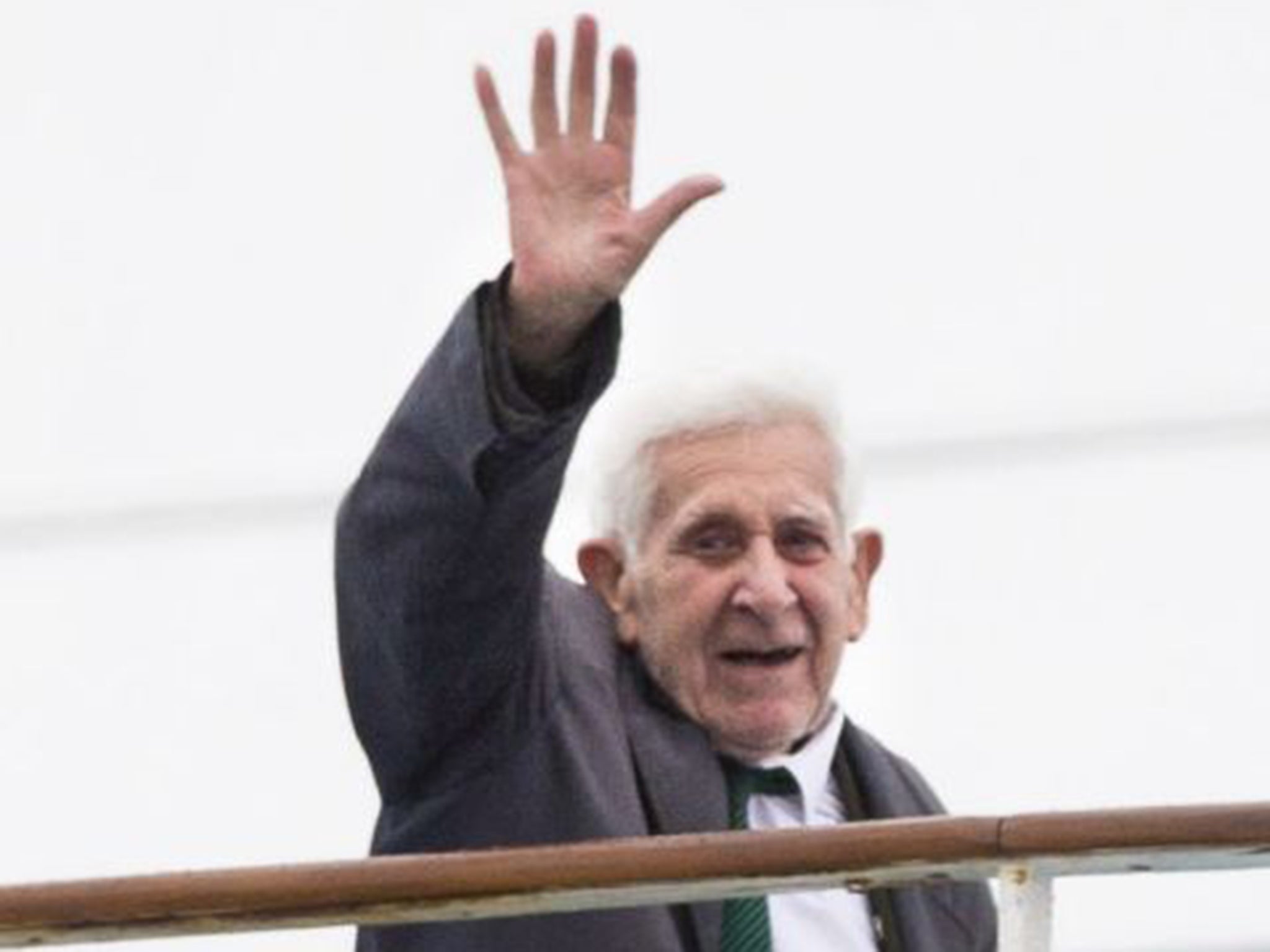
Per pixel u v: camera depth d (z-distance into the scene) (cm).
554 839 1836
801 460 1905
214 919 1466
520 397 1719
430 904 1460
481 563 1758
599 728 1869
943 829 1431
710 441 1906
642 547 1914
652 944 1811
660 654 1902
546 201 1722
